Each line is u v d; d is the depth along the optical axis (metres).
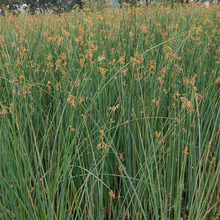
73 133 2.26
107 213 2.29
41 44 3.42
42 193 1.81
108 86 2.66
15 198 1.94
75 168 2.21
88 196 1.85
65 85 2.45
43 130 2.60
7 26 3.76
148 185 2.03
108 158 2.19
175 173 2.25
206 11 4.77
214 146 2.46
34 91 2.61
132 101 2.40
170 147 2.08
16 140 1.87
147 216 2.17
